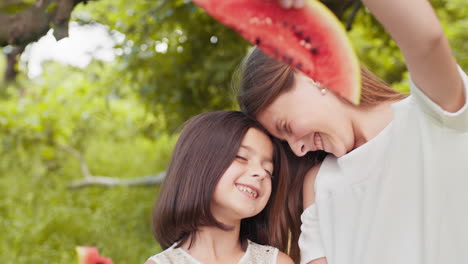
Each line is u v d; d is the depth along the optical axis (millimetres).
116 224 6324
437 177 1812
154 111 6508
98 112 8023
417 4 1339
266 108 2023
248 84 2082
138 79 6270
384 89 2100
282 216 2352
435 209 1811
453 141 1792
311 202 2281
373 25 5801
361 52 6582
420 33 1349
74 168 8742
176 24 5637
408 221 1874
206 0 1046
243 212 2072
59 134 7699
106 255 5453
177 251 2168
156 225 2264
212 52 5762
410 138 1892
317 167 2312
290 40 1176
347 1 3666
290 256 2406
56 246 5699
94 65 6680
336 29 1229
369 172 2006
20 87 8156
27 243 5734
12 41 1373
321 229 2143
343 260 2043
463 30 5438
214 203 2113
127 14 5605
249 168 2107
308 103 1937
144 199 7082
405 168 1890
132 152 9656
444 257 1826
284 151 2285
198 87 5898
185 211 2115
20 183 7836
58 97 7766
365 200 1999
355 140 2041
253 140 2139
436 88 1537
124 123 9273
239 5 1086
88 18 5215
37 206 6918
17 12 1329
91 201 7066
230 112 2240
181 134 2244
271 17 1140
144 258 5434
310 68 1197
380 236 1898
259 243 2387
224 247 2180
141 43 5715
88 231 6020
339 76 1237
